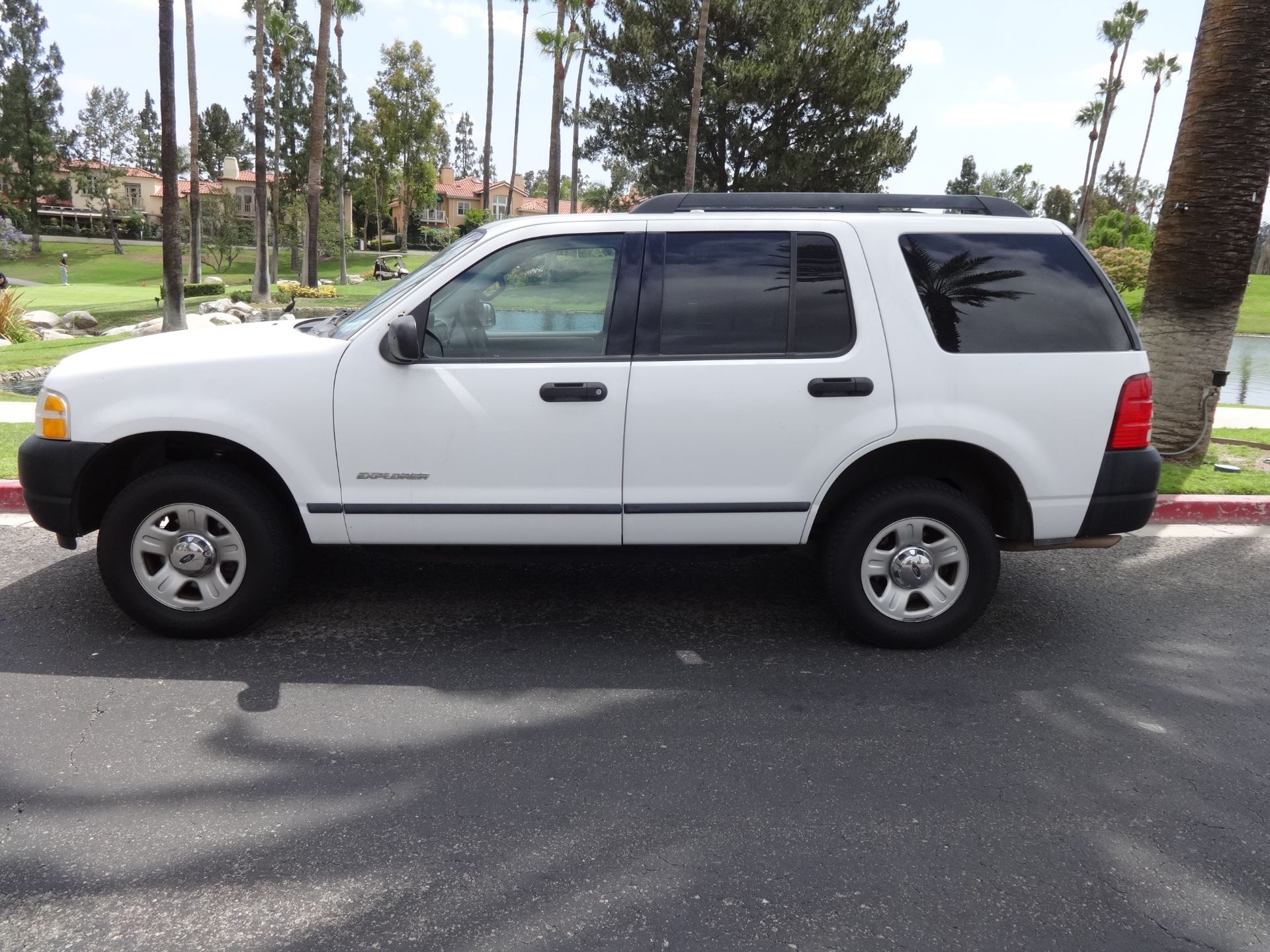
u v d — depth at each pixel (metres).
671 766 3.29
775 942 2.41
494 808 3.00
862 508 4.20
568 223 4.14
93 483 4.18
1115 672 4.20
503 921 2.47
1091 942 2.45
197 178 42.62
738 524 4.18
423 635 4.43
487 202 50.69
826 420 4.08
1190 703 3.90
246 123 71.19
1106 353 4.16
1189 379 7.75
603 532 4.16
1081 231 65.69
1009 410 4.12
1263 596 5.26
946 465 4.49
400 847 2.78
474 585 5.14
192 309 27.86
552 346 4.12
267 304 31.06
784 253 4.14
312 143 35.84
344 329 4.25
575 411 4.03
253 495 4.12
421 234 93.25
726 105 33.56
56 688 3.76
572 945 2.38
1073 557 5.93
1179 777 3.30
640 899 2.57
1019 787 3.21
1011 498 4.26
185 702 3.67
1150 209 99.31
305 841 2.79
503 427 4.04
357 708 3.67
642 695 3.85
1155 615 4.94
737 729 3.57
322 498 4.07
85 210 96.81
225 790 3.05
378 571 5.31
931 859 2.79
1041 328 4.16
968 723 3.67
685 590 5.14
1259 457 8.35
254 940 2.38
